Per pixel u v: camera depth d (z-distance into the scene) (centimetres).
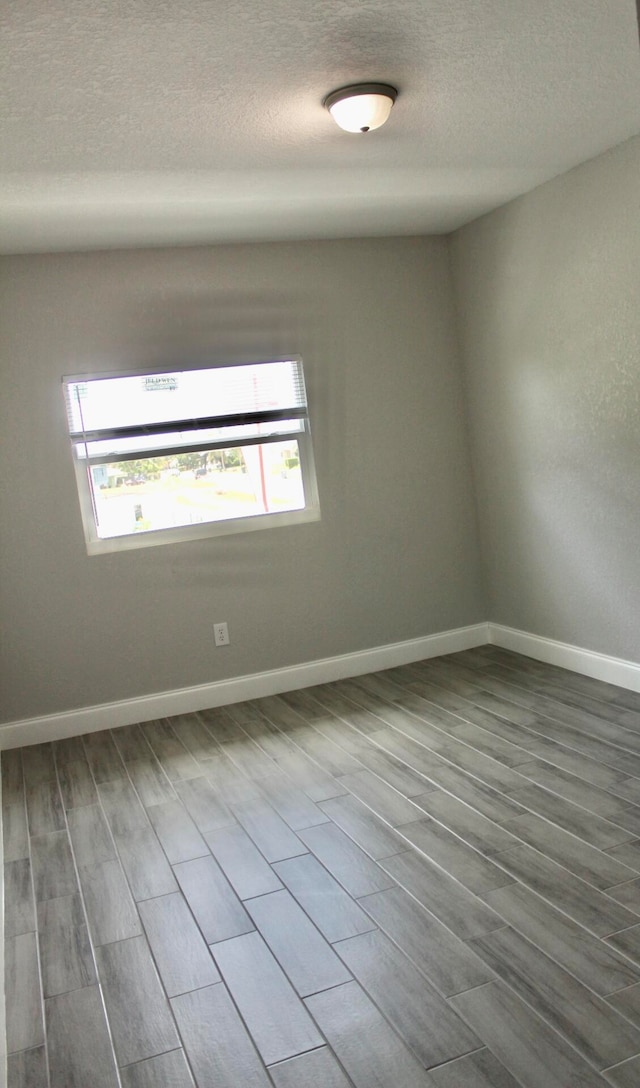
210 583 454
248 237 438
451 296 492
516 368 447
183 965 233
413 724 396
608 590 408
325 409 471
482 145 333
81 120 257
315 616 476
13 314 415
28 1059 203
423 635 500
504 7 220
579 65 264
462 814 300
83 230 383
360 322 475
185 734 420
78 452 432
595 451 400
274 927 246
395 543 490
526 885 250
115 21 200
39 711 430
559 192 394
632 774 314
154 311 436
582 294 390
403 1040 194
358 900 254
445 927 235
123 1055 201
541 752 345
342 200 387
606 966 211
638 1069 177
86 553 432
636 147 345
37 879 290
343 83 256
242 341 453
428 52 241
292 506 472
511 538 477
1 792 367
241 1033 203
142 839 311
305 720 420
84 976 234
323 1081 184
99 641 437
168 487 448
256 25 212
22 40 204
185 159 304
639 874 249
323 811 316
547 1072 179
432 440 494
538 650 468
